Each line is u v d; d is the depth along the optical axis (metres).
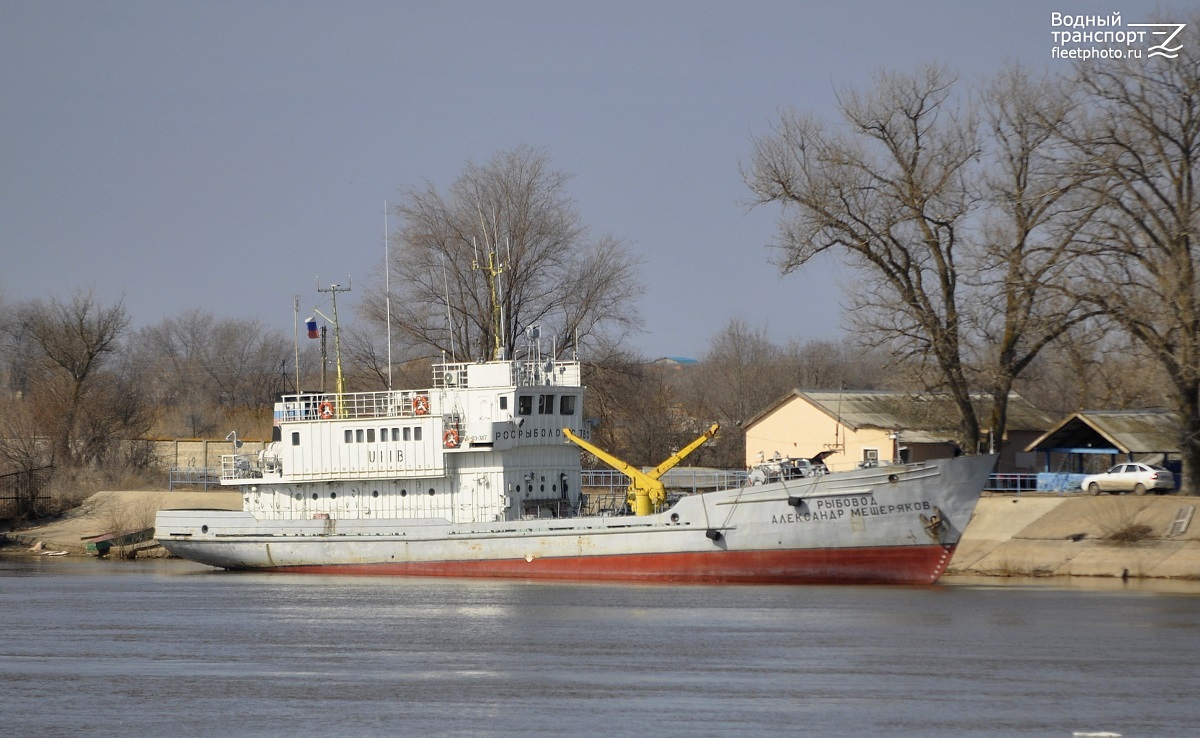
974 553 127.94
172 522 128.12
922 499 106.38
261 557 124.88
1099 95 129.12
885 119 136.00
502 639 90.19
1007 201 133.50
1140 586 113.31
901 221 136.12
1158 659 82.75
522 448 117.69
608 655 85.00
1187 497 129.75
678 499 120.19
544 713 70.94
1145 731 67.12
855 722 68.75
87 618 102.25
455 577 117.56
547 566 114.69
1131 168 127.56
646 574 111.81
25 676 81.75
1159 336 130.25
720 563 110.06
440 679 79.19
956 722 68.75
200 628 96.81
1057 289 129.12
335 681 79.12
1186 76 127.38
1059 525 129.25
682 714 70.31
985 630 91.81
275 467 123.94
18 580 127.69
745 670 80.38
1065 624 93.56
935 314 137.75
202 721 70.75
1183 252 126.81
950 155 135.38
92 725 70.31
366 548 120.81
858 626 93.31
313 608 103.81
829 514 107.88
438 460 116.31
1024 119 133.12
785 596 104.81
